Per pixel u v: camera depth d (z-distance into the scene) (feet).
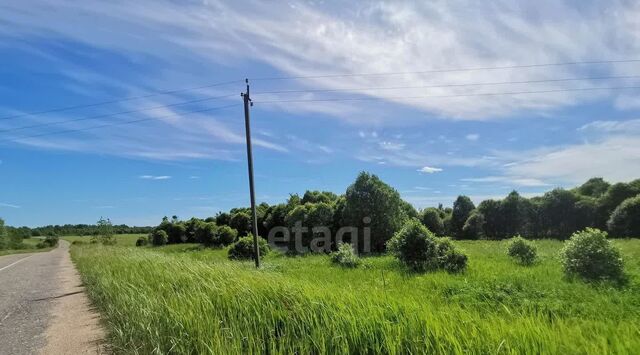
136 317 24.45
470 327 15.94
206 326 20.07
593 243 38.93
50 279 66.08
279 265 63.21
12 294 50.01
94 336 27.25
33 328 31.04
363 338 16.66
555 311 23.90
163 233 217.77
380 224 103.35
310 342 17.71
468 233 173.37
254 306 22.11
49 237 312.91
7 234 264.31
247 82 67.67
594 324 17.24
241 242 83.71
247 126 67.21
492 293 30.07
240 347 17.60
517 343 13.88
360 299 20.94
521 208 166.91
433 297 29.22
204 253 110.63
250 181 66.28
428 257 53.11
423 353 14.61
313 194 167.32
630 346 12.86
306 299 22.52
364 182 105.81
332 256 64.39
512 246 57.47
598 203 152.25
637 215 123.95
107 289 38.58
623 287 32.42
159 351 18.99
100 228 202.08
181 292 29.58
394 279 41.37
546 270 44.04
